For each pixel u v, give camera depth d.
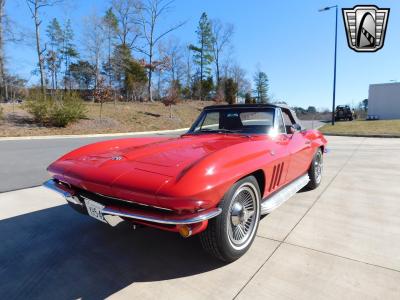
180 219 2.12
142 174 2.27
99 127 18.83
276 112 3.65
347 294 2.13
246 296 2.14
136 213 2.25
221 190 2.24
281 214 3.69
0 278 2.42
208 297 2.14
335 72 22.09
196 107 34.06
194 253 2.79
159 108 29.27
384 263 2.54
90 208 2.57
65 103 18.33
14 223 3.52
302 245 2.88
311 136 4.52
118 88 37.06
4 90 35.59
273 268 2.49
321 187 4.96
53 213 3.84
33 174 6.18
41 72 27.27
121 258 2.72
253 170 2.57
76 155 3.07
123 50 36.03
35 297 2.18
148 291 2.23
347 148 9.98
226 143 2.99
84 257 2.74
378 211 3.77
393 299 2.08
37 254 2.80
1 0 24.09
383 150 9.32
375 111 34.22
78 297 2.17
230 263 2.59
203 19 50.03
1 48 25.50
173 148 2.90
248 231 2.74
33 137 14.62
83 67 41.19
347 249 2.79
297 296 2.12
